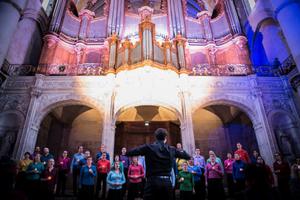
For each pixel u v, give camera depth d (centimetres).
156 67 1098
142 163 758
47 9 1628
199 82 1167
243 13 1650
